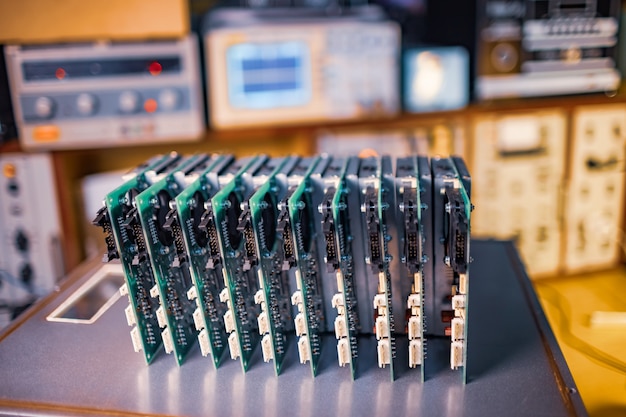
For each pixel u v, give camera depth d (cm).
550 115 214
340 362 90
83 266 132
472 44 213
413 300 86
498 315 106
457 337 86
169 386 89
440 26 229
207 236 89
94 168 227
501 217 222
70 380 91
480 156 215
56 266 207
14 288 208
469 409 82
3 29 184
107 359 96
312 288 94
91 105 192
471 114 211
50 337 103
